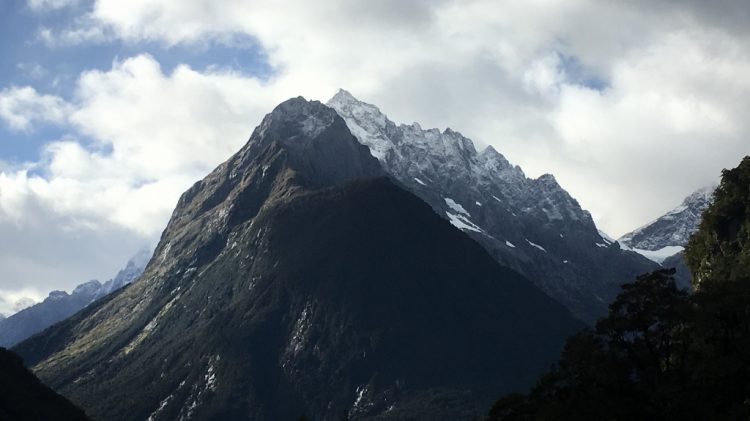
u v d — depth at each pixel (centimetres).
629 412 15762
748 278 16412
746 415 14675
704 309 15912
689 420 15275
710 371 15425
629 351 16338
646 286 16412
